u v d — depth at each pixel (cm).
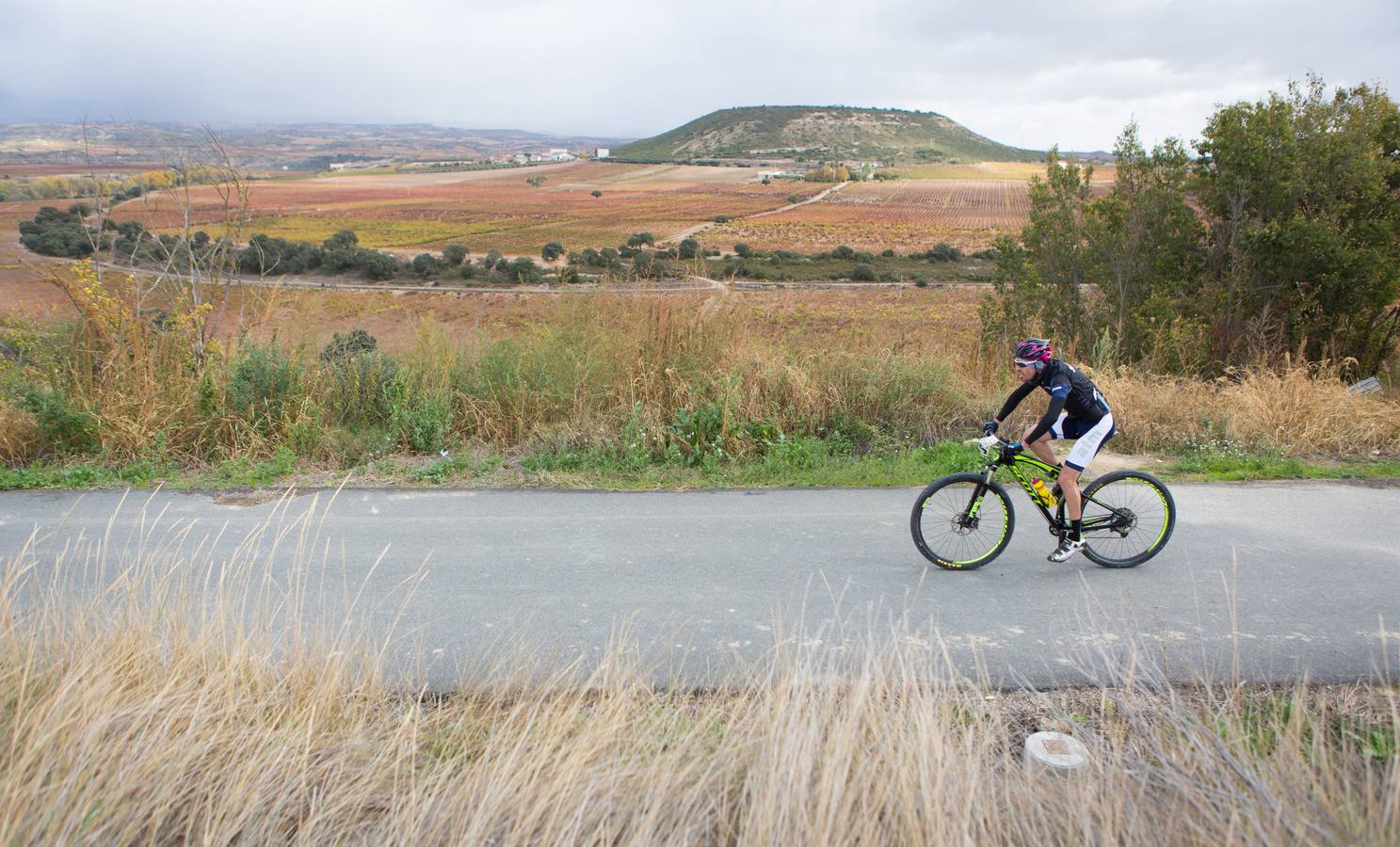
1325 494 718
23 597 457
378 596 482
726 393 843
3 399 786
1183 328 1238
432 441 828
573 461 783
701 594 492
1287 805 262
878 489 729
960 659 416
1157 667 381
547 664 400
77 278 886
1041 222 1655
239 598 466
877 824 249
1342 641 437
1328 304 1276
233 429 807
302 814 274
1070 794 267
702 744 301
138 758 275
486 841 253
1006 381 1027
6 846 234
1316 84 1267
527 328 987
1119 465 824
